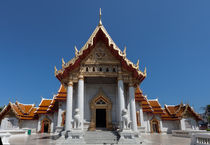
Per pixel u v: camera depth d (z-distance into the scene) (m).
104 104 21.69
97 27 21.02
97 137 17.14
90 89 22.55
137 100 30.30
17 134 26.88
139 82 21.41
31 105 39.97
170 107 41.00
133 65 19.47
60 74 19.47
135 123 18.67
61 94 30.08
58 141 16.67
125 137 16.05
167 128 37.00
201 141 12.96
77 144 15.38
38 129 33.84
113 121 21.19
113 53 20.92
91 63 20.47
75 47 19.41
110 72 20.25
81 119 17.91
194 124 35.84
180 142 17.67
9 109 35.53
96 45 21.44
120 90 19.38
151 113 35.72
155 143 16.64
